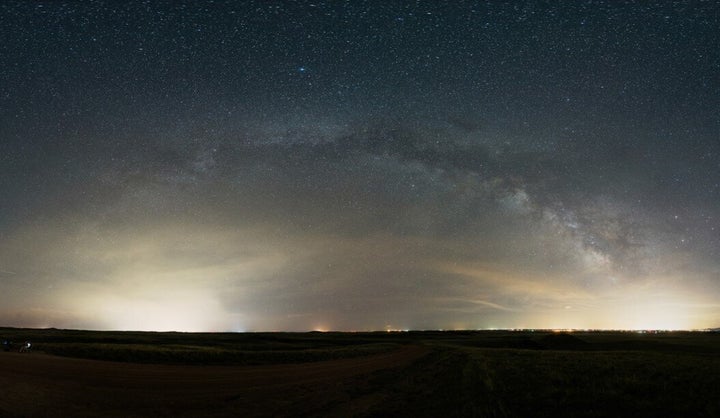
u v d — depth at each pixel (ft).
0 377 75.25
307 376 93.20
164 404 62.28
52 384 72.59
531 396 55.77
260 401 65.10
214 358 120.78
